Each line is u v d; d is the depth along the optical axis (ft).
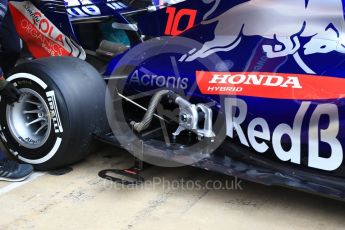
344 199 7.80
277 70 8.63
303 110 8.16
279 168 8.73
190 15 9.71
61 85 9.63
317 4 8.60
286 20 8.82
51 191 9.66
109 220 8.68
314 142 8.19
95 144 10.37
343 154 7.95
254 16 9.05
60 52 11.42
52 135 9.91
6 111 10.45
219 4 9.29
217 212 8.91
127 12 11.53
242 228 8.42
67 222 8.63
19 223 8.60
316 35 8.55
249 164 9.05
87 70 10.14
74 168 10.62
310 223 8.54
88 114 9.85
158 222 8.61
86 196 9.47
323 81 8.12
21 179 10.00
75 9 11.67
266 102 8.50
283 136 8.47
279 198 9.35
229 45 9.30
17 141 10.48
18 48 12.51
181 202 9.25
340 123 7.87
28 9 11.30
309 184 8.23
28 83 10.02
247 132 8.87
